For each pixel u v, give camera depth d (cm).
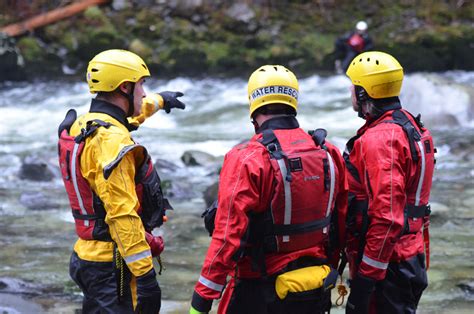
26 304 654
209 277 414
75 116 460
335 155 443
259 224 423
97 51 2302
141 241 421
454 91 1622
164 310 643
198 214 955
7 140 1484
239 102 1952
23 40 2277
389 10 2539
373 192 444
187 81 2228
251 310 437
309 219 424
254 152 418
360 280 445
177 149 1387
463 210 957
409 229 463
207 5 2461
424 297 669
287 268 425
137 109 452
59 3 2458
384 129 453
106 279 435
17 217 953
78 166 433
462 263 759
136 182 439
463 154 1306
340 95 1998
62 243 846
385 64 464
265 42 2386
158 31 2380
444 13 2512
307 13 2512
